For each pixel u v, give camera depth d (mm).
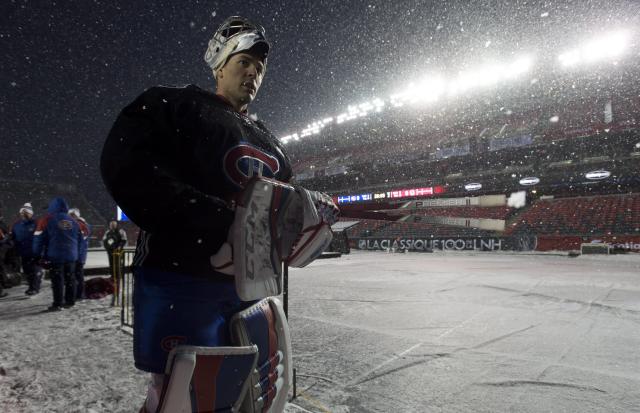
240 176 1039
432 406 2334
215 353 886
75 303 6395
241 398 965
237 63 1155
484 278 10211
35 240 5676
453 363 3150
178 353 842
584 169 32344
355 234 38312
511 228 31891
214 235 883
